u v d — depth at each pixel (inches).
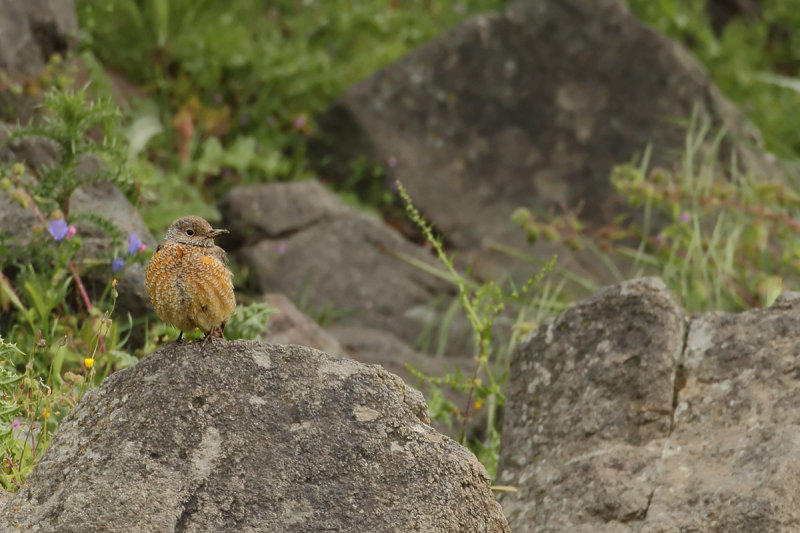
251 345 305.0
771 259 588.4
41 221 440.1
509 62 753.6
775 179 740.7
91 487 279.0
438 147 732.7
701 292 552.7
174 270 307.6
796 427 344.8
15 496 285.1
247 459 287.0
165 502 277.4
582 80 751.1
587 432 379.6
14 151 486.6
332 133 739.4
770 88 916.6
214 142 698.2
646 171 725.9
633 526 348.5
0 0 536.7
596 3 764.6
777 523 321.4
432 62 748.6
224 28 747.4
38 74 547.8
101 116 470.9
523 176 729.6
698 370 376.5
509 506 382.3
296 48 763.4
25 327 431.5
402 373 563.2
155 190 619.5
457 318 649.0
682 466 354.6
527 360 409.7
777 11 975.6
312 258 651.5
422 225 450.0
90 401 299.6
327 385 301.4
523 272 686.5
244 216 657.6
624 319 392.2
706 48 913.5
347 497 285.4
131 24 722.8
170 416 289.9
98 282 453.4
